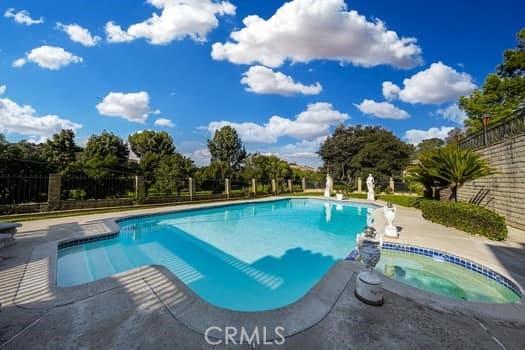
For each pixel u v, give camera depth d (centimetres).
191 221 1056
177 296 297
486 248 500
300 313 264
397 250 538
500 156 801
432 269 483
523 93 1612
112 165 1712
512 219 730
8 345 209
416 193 2027
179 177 1642
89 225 746
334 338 223
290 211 1391
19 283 330
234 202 1542
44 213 955
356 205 1636
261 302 399
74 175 1262
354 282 344
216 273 504
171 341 216
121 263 545
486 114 1733
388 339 222
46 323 242
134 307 272
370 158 2605
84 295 298
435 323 247
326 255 616
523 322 249
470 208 653
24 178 1010
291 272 512
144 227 927
